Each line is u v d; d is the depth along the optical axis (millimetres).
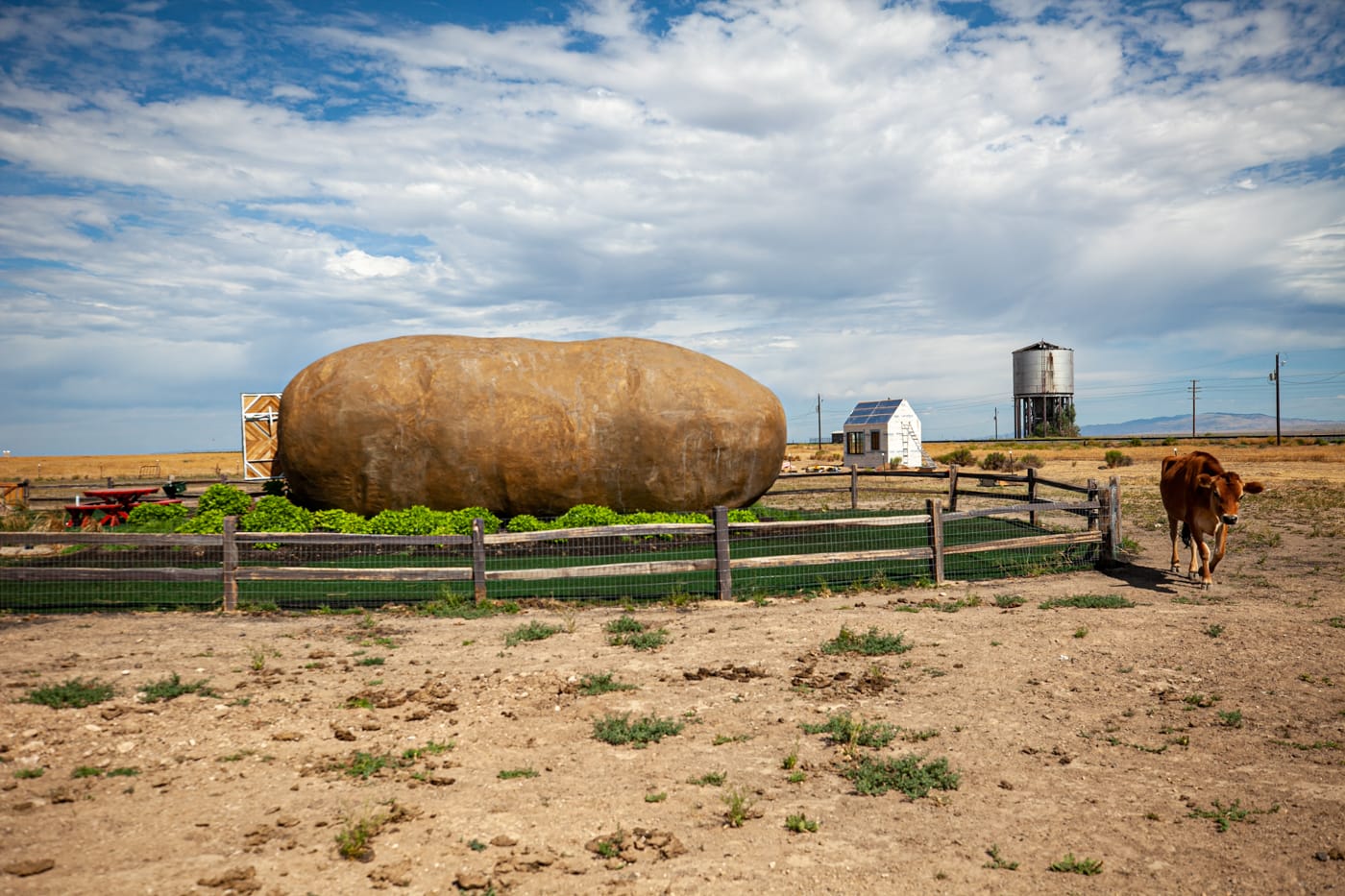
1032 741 6496
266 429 25250
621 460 17859
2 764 5781
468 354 18156
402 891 4285
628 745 6469
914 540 16672
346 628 10164
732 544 15781
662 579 12984
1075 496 28484
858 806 5395
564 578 12969
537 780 5805
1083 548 14703
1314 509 22750
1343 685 7750
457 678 8086
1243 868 4551
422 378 17641
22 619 10391
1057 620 10289
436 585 12680
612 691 7758
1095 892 4312
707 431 18016
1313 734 6590
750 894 4289
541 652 9086
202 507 18125
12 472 77125
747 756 6258
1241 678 7988
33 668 7977
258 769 5895
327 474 17484
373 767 5914
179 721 6711
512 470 17625
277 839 4840
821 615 10836
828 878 4465
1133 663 8508
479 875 4438
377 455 17359
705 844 4855
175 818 5086
